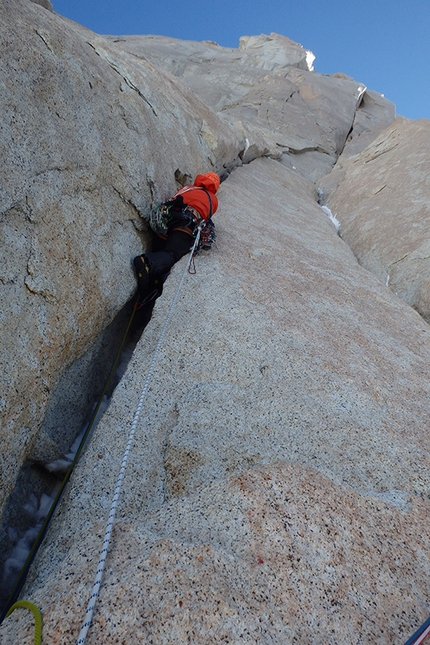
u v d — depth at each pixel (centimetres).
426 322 525
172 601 140
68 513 221
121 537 169
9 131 255
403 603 162
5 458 216
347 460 252
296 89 1683
